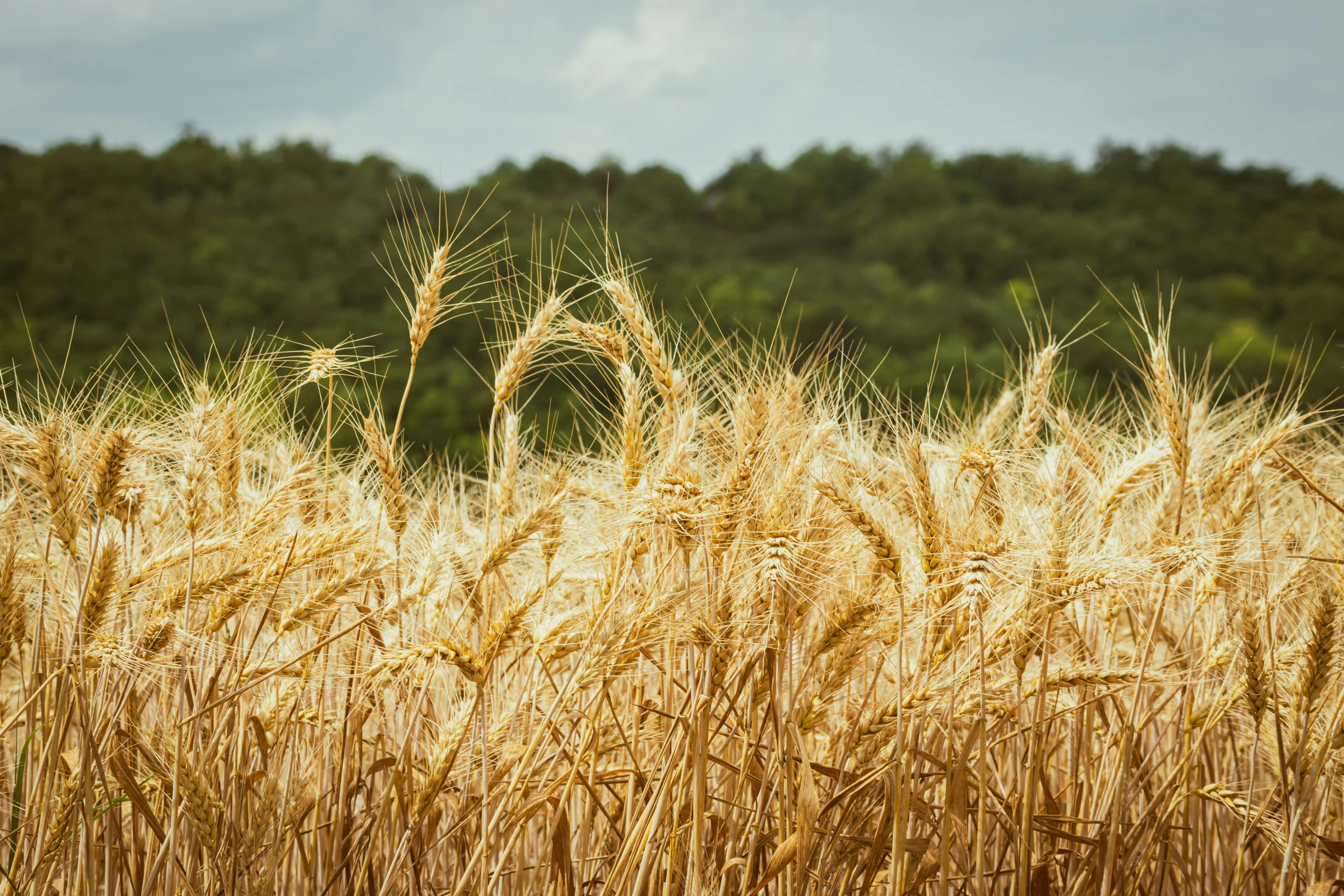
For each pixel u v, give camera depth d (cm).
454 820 347
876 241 7712
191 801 291
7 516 347
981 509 322
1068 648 369
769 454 314
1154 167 9719
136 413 335
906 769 294
